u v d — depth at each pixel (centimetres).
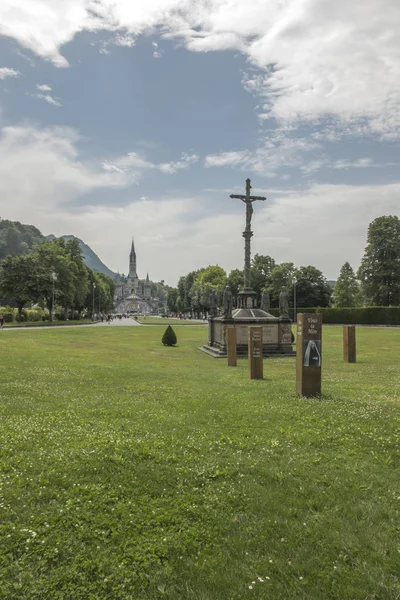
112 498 604
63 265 7656
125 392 1373
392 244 7269
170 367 2230
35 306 9925
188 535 516
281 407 1127
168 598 417
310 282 9231
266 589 425
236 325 2997
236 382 1650
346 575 446
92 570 455
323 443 842
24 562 464
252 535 520
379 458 766
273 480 671
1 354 2378
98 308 13238
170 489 636
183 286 15925
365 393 1362
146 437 859
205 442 834
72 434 874
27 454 756
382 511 576
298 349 1327
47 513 560
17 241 19312
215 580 437
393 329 5616
